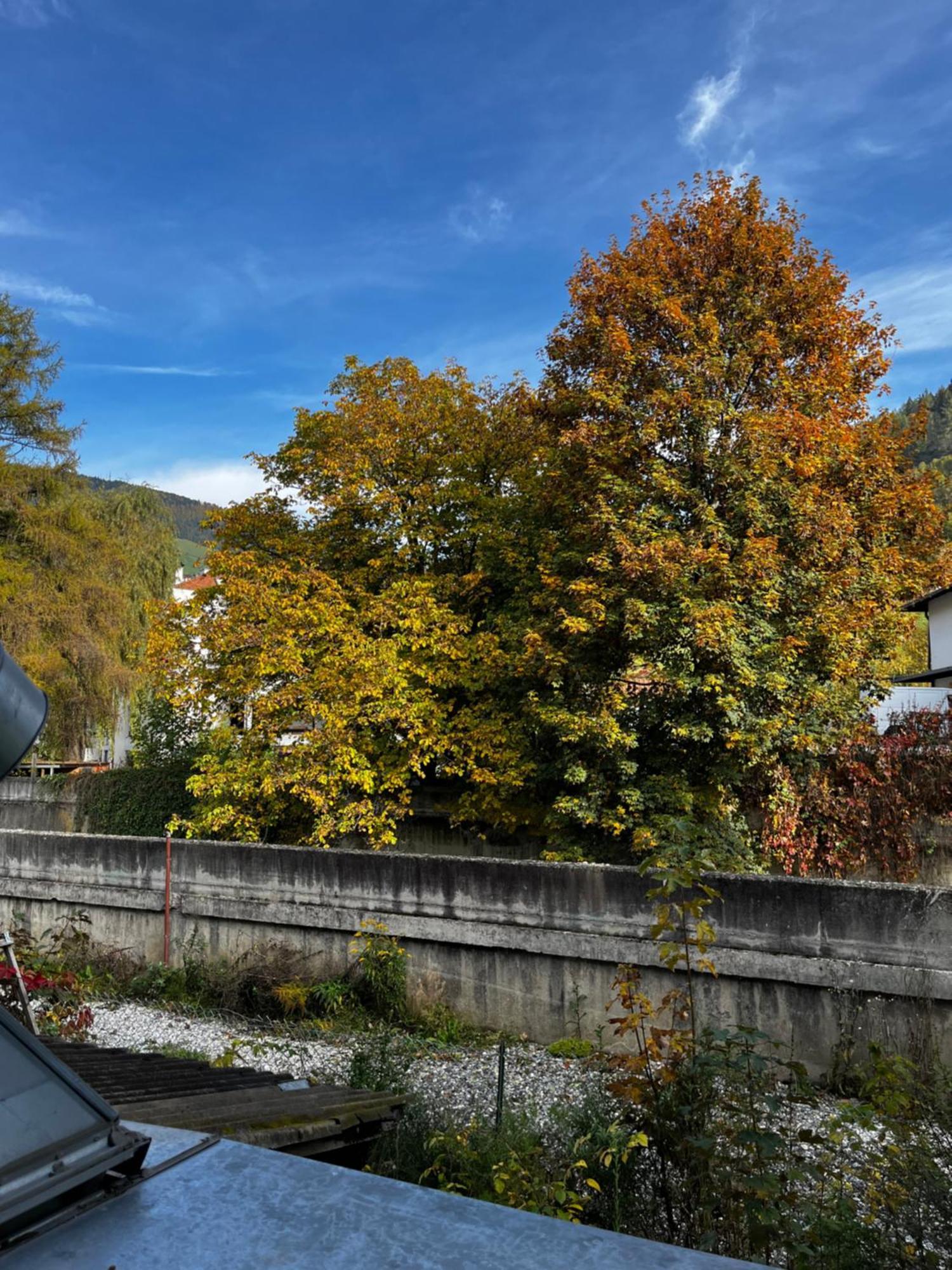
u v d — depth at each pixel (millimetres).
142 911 15602
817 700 14258
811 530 14305
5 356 31312
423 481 20141
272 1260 1442
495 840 19250
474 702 18812
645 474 14969
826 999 10305
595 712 14906
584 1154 5289
